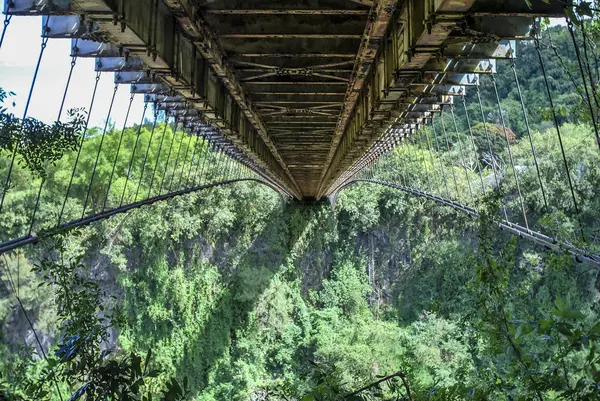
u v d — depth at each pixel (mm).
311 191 70000
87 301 7914
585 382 5082
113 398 5211
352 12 12359
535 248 44375
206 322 61312
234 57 16203
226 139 26375
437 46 10703
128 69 15242
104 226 53062
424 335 54781
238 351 62719
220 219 62906
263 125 25109
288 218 70688
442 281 63844
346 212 72000
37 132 8852
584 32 7184
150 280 58188
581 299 41469
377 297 69875
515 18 11227
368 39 13031
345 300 69062
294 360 63281
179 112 23422
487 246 7828
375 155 38156
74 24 11500
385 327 63031
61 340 7680
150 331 58062
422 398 8117
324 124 27047
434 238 65688
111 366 5281
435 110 21938
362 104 19781
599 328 4695
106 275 56938
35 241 11422
